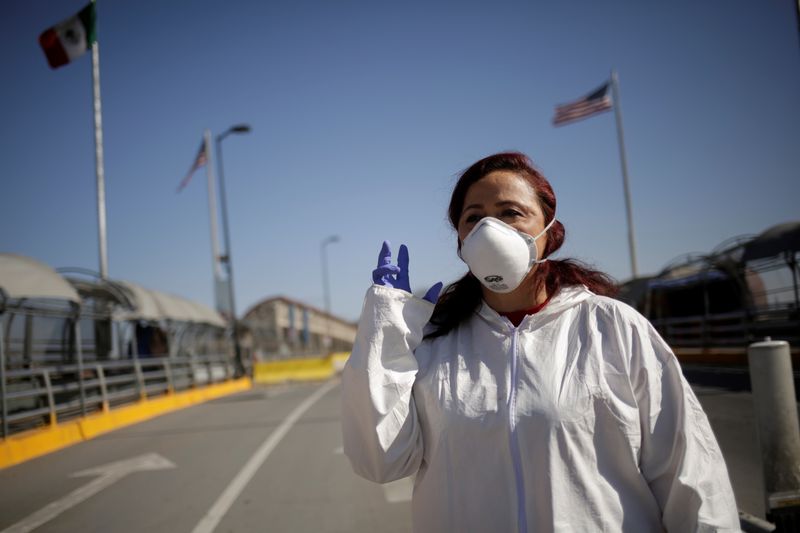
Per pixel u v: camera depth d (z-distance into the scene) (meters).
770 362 3.16
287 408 13.99
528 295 1.60
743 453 5.94
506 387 1.42
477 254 1.46
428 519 1.45
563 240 1.66
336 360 31.53
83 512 5.70
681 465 1.32
